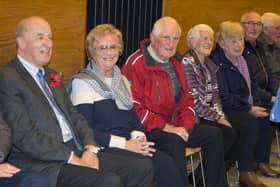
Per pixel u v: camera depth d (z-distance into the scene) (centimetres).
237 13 538
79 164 262
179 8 457
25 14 321
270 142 433
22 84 262
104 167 277
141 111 333
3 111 257
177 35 343
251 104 435
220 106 398
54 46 344
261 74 462
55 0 340
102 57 304
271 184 412
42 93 272
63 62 353
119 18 395
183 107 354
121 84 316
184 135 335
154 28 346
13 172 239
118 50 309
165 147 322
